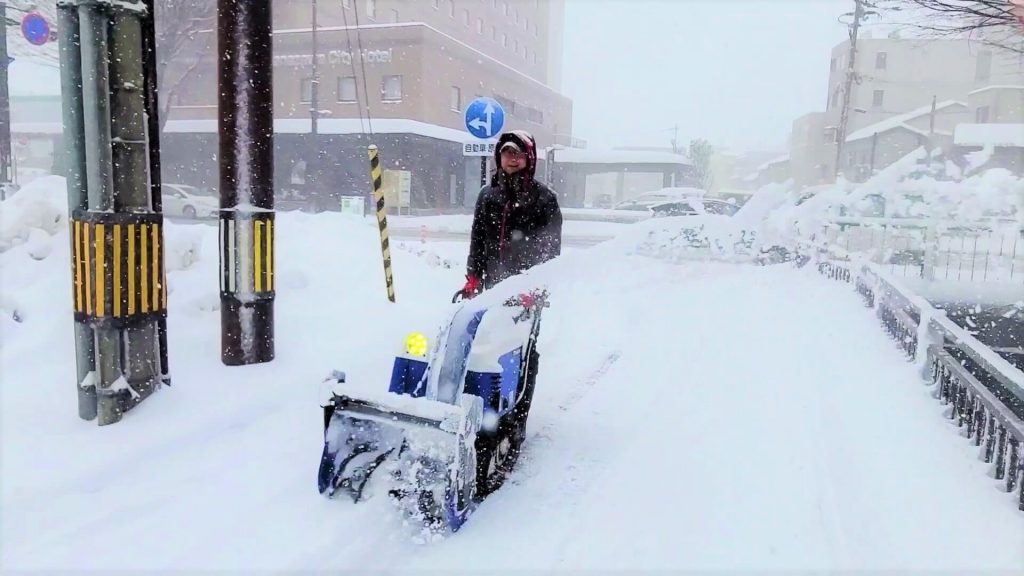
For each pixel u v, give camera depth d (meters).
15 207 6.25
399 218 27.50
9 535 3.04
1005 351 6.40
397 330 6.37
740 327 7.73
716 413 4.84
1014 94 43.47
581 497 3.61
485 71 41.72
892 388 5.32
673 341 7.05
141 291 4.25
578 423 4.68
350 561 2.96
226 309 5.10
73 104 4.10
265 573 2.83
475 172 38.72
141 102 4.21
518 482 3.78
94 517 3.21
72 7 4.02
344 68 35.44
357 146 33.56
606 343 6.96
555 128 54.44
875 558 2.99
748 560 3.00
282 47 36.28
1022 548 3.04
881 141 43.06
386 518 3.31
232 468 3.75
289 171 34.81
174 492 3.48
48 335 5.07
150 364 4.42
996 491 3.59
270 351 5.30
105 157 4.02
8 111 13.37
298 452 3.96
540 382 5.61
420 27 34.25
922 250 12.44
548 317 8.26
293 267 7.57
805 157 55.47
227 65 4.88
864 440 4.27
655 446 4.27
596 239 21.09
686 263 12.66
